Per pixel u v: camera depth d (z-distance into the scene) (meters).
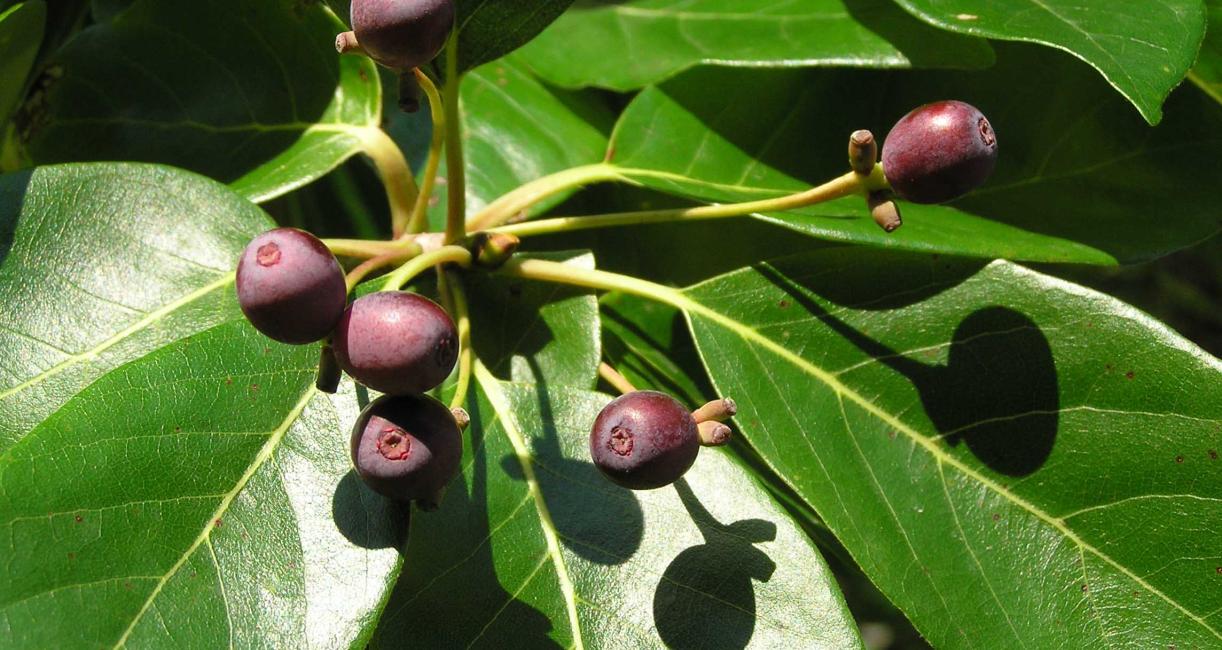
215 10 0.27
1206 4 0.25
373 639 0.21
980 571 0.22
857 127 0.27
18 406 0.22
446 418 0.19
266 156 0.26
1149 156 0.26
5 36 0.25
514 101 0.29
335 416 0.21
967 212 0.25
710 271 0.28
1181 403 0.22
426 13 0.20
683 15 0.29
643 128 0.26
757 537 0.21
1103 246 0.25
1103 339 0.23
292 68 0.27
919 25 0.26
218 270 0.23
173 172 0.23
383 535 0.20
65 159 0.27
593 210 0.28
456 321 0.23
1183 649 0.22
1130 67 0.22
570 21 0.30
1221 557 0.22
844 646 0.21
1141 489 0.22
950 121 0.20
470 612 0.21
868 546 0.23
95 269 0.22
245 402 0.21
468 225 0.25
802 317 0.24
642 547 0.21
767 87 0.27
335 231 0.30
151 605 0.20
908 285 0.24
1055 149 0.26
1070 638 0.22
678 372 0.27
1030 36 0.22
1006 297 0.23
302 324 0.18
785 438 0.23
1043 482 0.23
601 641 0.21
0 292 0.22
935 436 0.23
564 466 0.22
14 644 0.19
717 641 0.21
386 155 0.26
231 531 0.20
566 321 0.24
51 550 0.19
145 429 0.20
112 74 0.27
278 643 0.20
